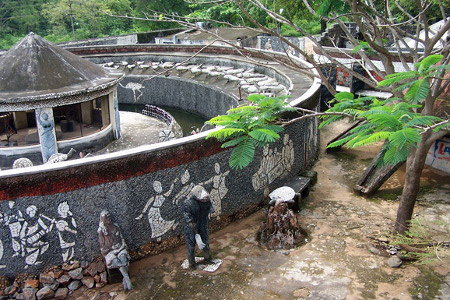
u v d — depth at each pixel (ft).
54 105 45.24
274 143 32.81
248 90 57.98
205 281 24.38
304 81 50.55
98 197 24.61
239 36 106.22
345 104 22.67
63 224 24.16
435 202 32.48
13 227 23.20
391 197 33.88
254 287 23.67
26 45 47.47
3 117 53.21
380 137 15.89
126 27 143.23
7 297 23.39
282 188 30.55
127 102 83.66
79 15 136.36
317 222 30.42
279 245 27.37
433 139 23.93
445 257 25.53
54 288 23.82
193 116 74.02
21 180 22.63
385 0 24.94
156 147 25.68
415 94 18.02
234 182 30.19
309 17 67.05
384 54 24.45
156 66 81.56
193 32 120.16
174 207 27.37
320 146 45.62
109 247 24.07
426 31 24.02
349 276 24.30
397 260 25.18
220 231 29.78
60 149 48.29
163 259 26.78
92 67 52.11
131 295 23.50
